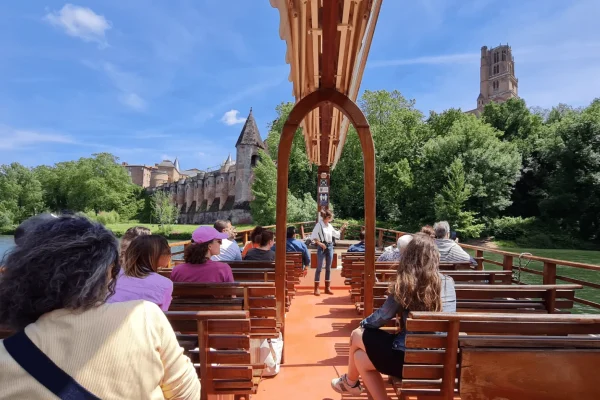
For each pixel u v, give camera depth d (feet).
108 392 3.60
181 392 4.37
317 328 18.11
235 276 16.55
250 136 247.70
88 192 301.43
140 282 8.30
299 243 25.36
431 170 158.61
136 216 327.47
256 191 171.12
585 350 7.02
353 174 171.32
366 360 8.75
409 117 190.70
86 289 3.71
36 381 3.43
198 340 7.36
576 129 154.92
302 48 13.76
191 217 295.28
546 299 12.85
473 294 12.56
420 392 7.43
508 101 202.49
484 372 7.03
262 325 11.39
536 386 6.98
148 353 3.93
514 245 145.59
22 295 3.64
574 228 151.23
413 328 7.25
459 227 142.72
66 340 3.62
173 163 466.29
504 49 407.44
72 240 3.87
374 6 10.66
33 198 291.99
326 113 23.70
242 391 7.73
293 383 12.10
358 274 17.83
